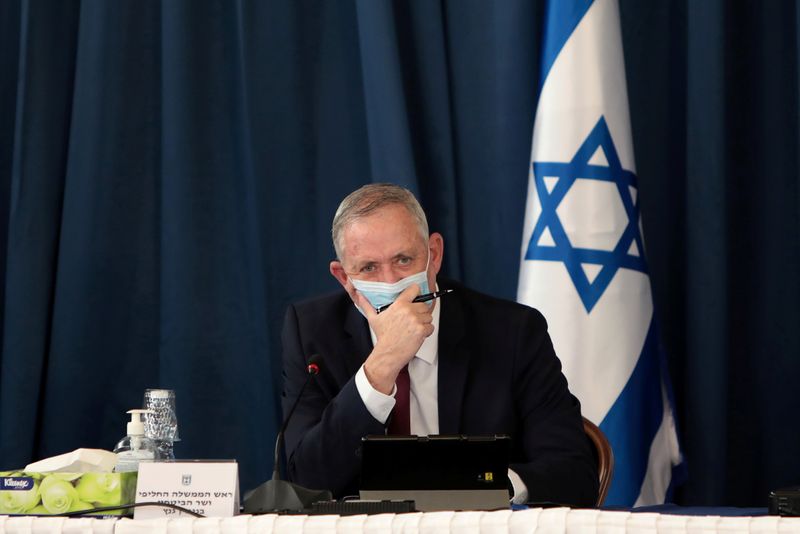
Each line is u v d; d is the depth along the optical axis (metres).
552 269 10.45
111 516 5.38
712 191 10.88
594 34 10.73
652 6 11.66
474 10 11.90
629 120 10.84
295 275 11.99
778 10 11.22
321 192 12.09
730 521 4.45
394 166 11.41
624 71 10.88
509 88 11.68
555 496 6.81
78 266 12.12
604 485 8.04
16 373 11.99
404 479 5.39
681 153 11.55
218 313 12.09
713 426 10.77
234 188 12.23
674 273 11.55
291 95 12.09
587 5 10.77
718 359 10.80
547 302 10.44
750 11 11.35
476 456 5.39
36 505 5.42
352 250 7.24
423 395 7.75
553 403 7.70
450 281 8.29
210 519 4.89
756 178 11.28
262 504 5.48
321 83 12.17
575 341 10.34
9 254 12.16
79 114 12.19
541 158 10.70
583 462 7.31
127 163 12.36
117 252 12.30
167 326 12.07
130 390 12.30
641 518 4.51
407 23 11.95
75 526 4.96
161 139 12.37
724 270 10.86
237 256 12.17
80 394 12.11
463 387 7.68
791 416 11.05
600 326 10.34
